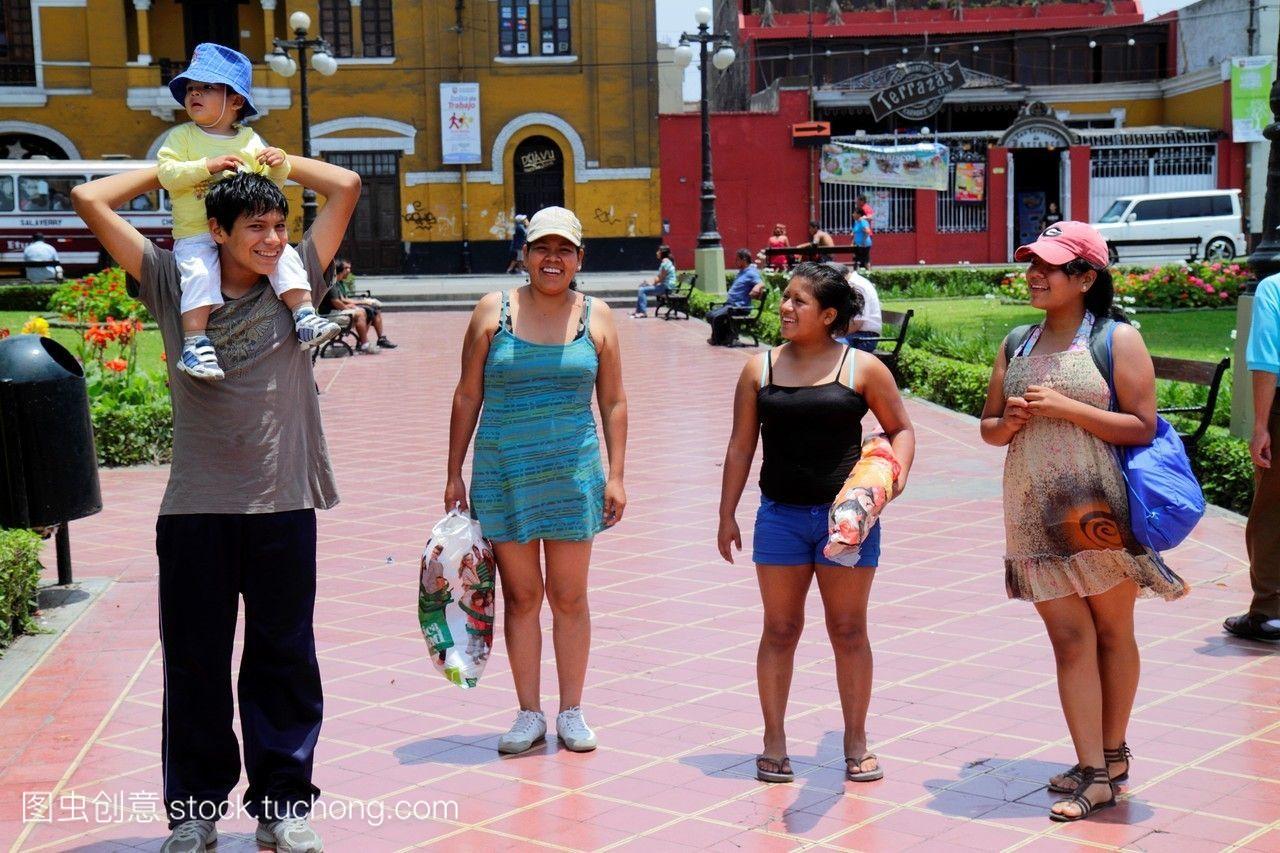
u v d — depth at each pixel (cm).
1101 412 434
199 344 399
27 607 662
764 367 473
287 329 418
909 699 546
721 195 3684
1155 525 431
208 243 411
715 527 866
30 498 686
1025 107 3575
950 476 1006
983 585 713
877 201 3647
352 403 1502
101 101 3603
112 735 520
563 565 504
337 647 632
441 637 488
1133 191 3625
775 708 469
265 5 3612
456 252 3744
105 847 425
